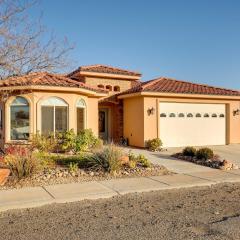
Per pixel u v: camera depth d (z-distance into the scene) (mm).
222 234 5910
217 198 8781
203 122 22500
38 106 16844
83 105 19094
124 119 23062
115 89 24547
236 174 12203
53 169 11883
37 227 6402
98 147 17219
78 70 23391
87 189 9609
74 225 6492
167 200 8570
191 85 24109
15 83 16328
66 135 16219
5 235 5977
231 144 23172
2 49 13336
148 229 6211
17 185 9977
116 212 7418
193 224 6500
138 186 10078
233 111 23391
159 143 19609
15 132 17000
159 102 21031
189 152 15969
